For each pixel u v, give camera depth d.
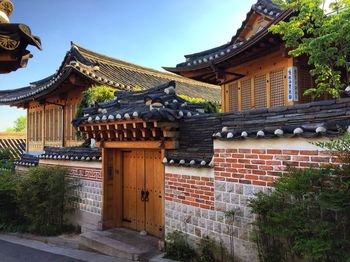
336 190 3.06
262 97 9.00
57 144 13.89
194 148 5.63
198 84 19.84
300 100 7.95
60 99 13.59
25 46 2.26
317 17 5.57
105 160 7.54
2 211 9.07
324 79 6.29
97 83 10.96
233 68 9.89
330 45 5.56
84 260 6.07
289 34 5.70
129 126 6.18
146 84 14.42
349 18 5.06
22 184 8.46
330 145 3.13
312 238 3.10
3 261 6.24
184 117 6.02
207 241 4.99
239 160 4.53
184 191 5.56
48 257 6.43
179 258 5.25
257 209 3.82
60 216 8.51
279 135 3.86
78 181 8.38
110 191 7.58
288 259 3.76
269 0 9.61
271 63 8.68
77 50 12.59
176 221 5.70
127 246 6.17
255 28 10.22
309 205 3.28
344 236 3.01
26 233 8.48
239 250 4.51
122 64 15.35
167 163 5.87
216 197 4.92
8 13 2.30
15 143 20.28
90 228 7.54
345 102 3.55
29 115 16.55
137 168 7.29
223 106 10.55
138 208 7.21
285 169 3.85
